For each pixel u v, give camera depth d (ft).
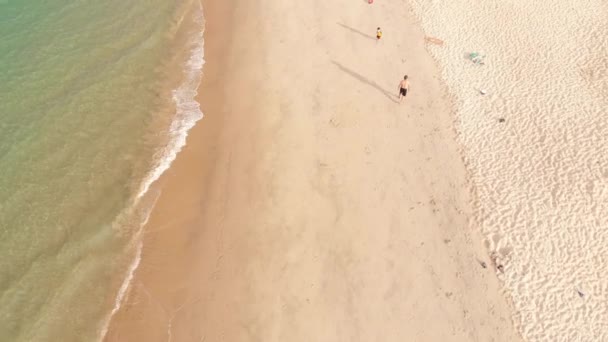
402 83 88.94
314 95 93.61
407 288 67.72
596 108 92.12
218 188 78.79
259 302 65.77
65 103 87.04
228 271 68.90
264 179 79.92
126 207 75.10
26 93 87.66
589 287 68.33
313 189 78.79
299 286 67.46
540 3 114.01
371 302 66.13
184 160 82.79
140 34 103.81
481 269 70.13
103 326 62.64
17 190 74.54
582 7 113.09
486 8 112.88
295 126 87.97
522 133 87.81
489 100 93.30
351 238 72.90
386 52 102.89
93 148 81.61
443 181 80.74
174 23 108.27
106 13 107.76
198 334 62.75
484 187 79.92
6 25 100.73
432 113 91.04
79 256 68.69
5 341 59.77
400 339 63.00
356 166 82.17
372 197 78.07
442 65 100.07
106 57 97.19
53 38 99.30
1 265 66.49
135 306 64.85
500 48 103.40
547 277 69.26
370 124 88.74
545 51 102.63
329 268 69.46
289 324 63.77
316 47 103.65
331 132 87.15
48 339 60.80
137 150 83.10
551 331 64.08
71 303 64.23
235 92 94.48
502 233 74.13
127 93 91.30
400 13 112.68
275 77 97.04
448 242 73.00
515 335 63.82
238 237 72.64
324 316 64.64
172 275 68.39
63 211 73.10
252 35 106.73
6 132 81.25
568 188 79.71
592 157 84.12
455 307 66.08
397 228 74.43
